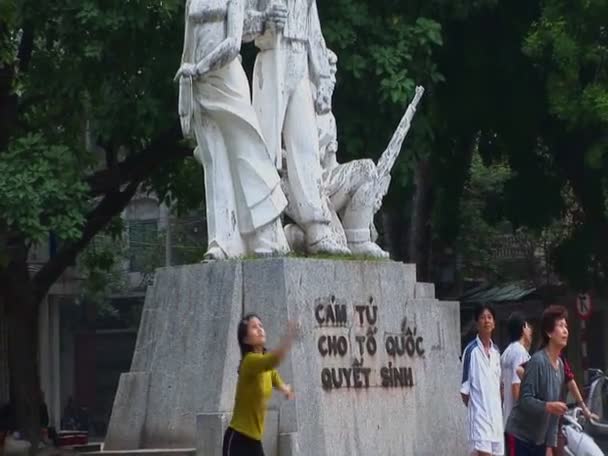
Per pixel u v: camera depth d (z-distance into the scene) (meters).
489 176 34.19
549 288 32.66
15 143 20.77
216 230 13.55
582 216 27.09
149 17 20.78
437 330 14.68
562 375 12.57
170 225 37.38
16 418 23.72
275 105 13.79
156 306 13.76
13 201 20.31
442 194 27.67
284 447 12.89
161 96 21.42
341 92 20.91
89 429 40.59
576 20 22.88
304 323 13.17
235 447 11.02
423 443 14.30
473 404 13.78
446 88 25.48
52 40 21.97
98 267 29.16
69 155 20.89
